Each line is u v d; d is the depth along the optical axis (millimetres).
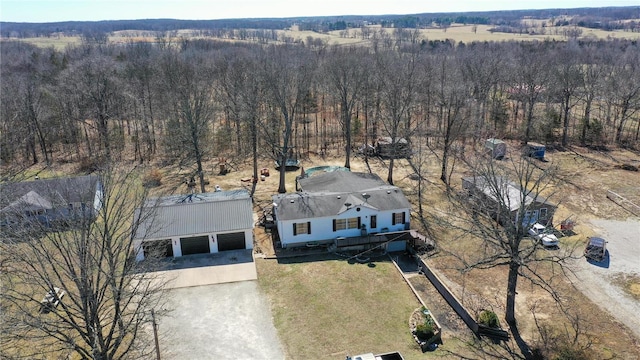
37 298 26438
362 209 33938
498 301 27531
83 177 34750
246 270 30828
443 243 34500
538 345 23766
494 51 103062
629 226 36531
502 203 27266
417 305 27078
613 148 57531
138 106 63906
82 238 18750
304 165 52375
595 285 28922
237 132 56062
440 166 51531
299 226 33438
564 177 47031
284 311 26578
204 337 24516
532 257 30891
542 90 74375
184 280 29641
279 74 49812
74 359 22656
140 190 41719
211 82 64688
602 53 105000
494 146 51375
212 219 33156
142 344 23703
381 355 22266
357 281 29500
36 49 147875
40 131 52156
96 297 19438
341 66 58906
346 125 51125
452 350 23453
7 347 23234
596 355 22891
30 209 27172
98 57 95500
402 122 61062
